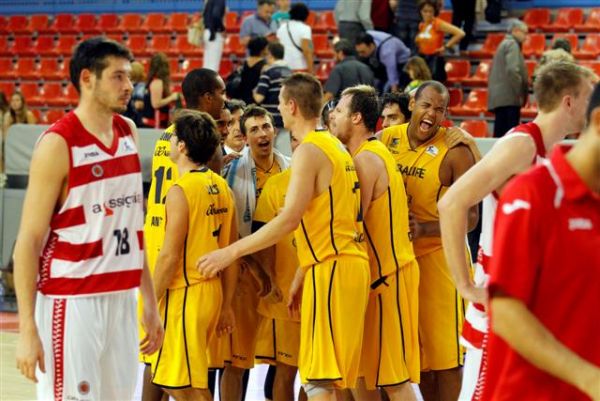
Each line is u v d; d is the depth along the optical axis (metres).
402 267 11.08
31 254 8.27
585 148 5.82
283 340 12.18
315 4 36.66
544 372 5.97
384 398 12.44
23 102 26.97
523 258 5.79
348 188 10.45
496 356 6.23
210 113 12.34
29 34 41.12
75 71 8.57
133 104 25.66
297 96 10.61
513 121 24.84
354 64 23.41
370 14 27.47
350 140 11.29
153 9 40.44
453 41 27.17
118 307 8.80
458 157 11.66
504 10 32.03
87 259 8.55
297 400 13.73
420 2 26.86
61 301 8.53
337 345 10.43
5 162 23.09
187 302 11.05
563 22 31.86
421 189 11.75
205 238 11.12
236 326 12.44
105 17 40.28
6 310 22.45
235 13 37.06
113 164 8.65
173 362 11.09
